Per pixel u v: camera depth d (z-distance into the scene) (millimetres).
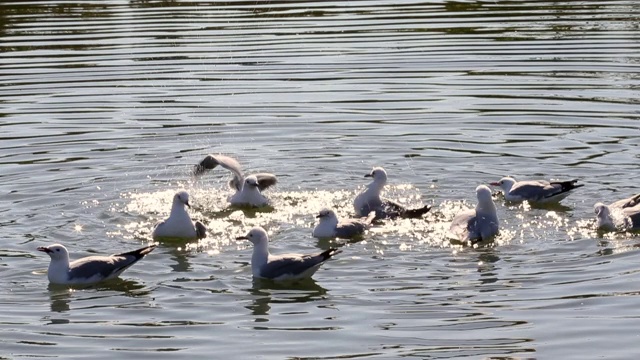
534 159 20062
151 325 13609
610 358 12508
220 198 19016
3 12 32750
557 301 14031
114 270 15227
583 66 25641
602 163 19719
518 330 13219
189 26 30344
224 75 25562
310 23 30547
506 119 22297
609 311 13688
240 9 32688
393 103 23453
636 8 31734
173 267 15789
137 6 33312
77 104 23625
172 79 25359
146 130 22031
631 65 25547
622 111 22547
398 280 14977
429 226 17281
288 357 12609
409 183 19141
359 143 21172
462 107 23047
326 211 16984
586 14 31219
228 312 14008
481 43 27984
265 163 20203
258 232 15320
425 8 32406
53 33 29578
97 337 13258
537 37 28469
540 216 17641
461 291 14477
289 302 14312
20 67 26266
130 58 26938
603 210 16812
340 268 15539
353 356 12617
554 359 12500
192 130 22031
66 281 15078
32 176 19453
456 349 12766
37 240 16688
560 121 22094
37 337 13258
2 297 14617
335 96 23938
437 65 26062
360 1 33750
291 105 23484
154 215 17891
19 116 22828
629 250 15844
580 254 15766
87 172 19719
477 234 16484
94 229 17266
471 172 19578
